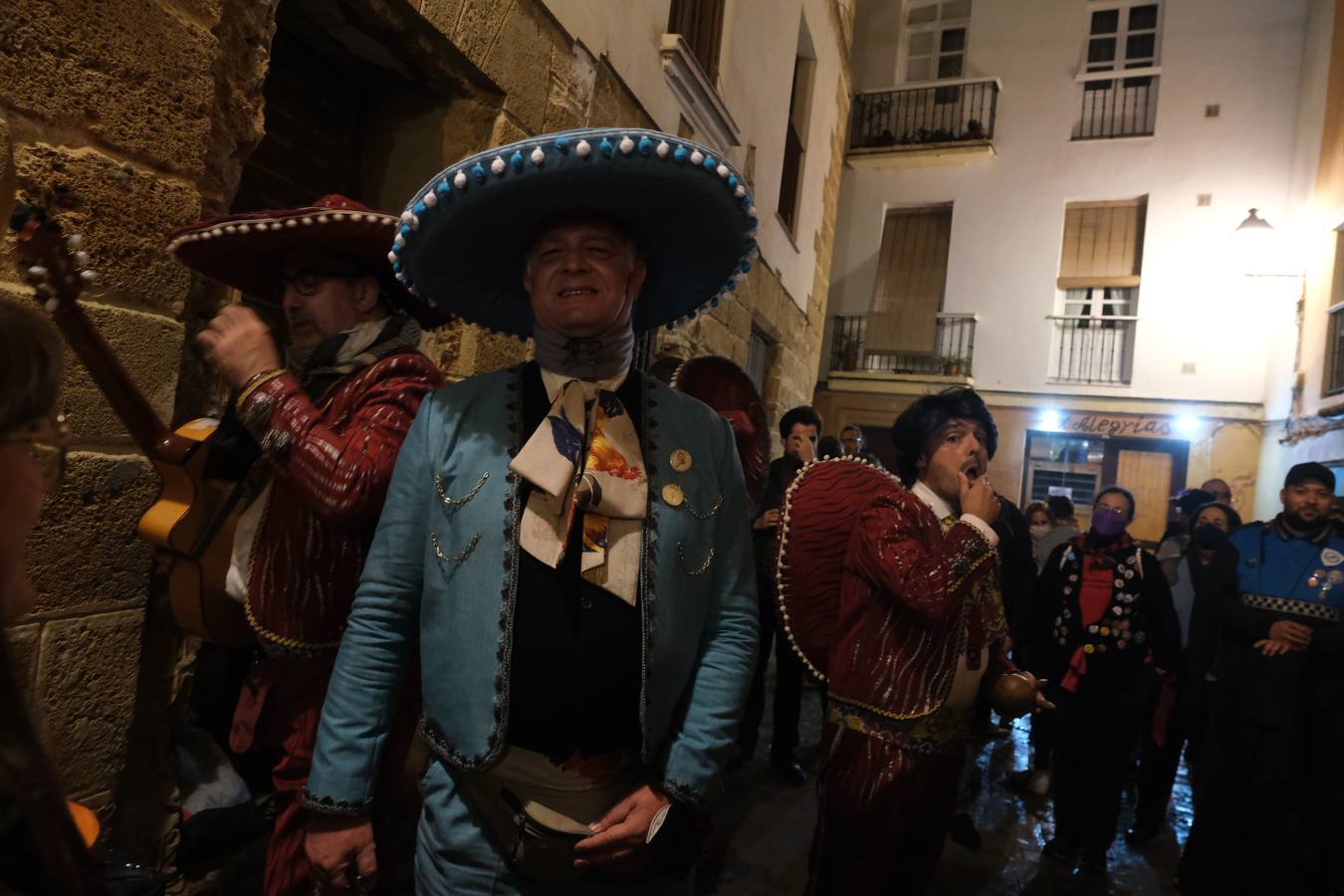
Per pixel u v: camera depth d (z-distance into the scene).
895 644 1.68
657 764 1.16
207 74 1.72
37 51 1.39
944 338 12.58
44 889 0.48
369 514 1.26
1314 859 2.65
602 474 1.11
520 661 1.07
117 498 1.60
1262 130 11.23
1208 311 11.31
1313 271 9.91
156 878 0.96
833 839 1.75
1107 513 3.05
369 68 2.70
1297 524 2.85
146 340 1.62
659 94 4.24
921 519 1.71
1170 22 11.73
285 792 1.38
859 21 13.38
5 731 0.49
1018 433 12.10
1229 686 2.82
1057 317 12.05
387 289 1.56
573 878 1.10
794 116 7.83
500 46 2.75
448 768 1.16
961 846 3.19
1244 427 11.06
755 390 2.86
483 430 1.15
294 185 2.54
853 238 13.14
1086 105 12.27
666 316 1.42
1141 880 3.03
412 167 2.79
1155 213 11.63
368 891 1.14
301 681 1.38
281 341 2.43
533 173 1.02
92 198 1.50
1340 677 2.70
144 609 1.70
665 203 1.13
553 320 1.14
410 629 1.19
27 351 0.51
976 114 12.62
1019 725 5.01
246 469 1.41
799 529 1.83
